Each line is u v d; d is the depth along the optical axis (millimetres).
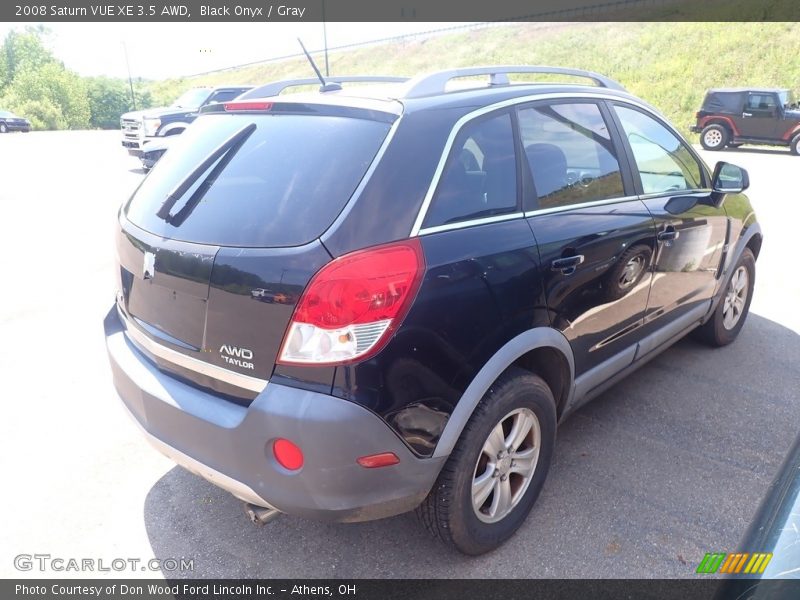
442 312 2141
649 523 2734
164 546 2680
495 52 38625
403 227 2111
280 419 1988
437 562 2553
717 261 3959
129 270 2529
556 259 2584
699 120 18844
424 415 2135
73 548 2668
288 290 1979
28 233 8297
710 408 3689
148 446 3398
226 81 62906
